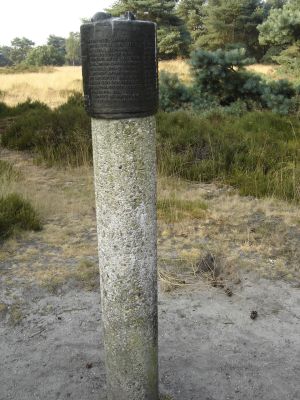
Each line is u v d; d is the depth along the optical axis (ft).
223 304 11.82
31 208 16.84
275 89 33.47
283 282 12.83
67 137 26.35
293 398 8.86
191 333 10.72
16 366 9.74
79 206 18.31
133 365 7.58
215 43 114.21
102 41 6.23
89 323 11.09
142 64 6.39
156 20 107.76
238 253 14.38
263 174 21.02
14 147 28.60
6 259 14.06
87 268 13.48
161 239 15.31
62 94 55.11
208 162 22.41
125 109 6.41
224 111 32.58
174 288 12.50
